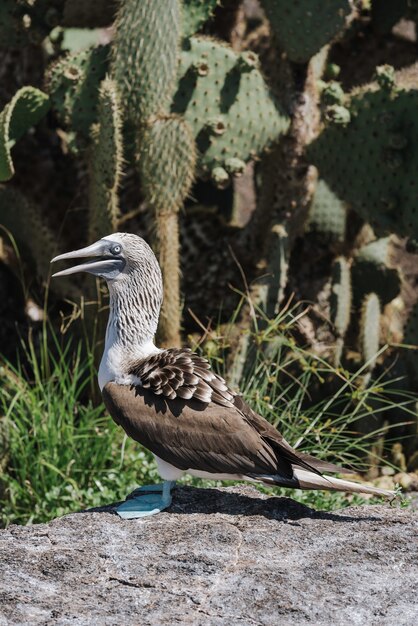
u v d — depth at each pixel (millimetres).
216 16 14047
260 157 13086
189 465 7801
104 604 6762
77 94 11602
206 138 11898
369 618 6641
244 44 14422
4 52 13766
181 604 6770
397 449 12344
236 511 8047
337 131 12117
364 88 12008
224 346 11758
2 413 12211
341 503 10602
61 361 11844
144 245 8398
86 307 12195
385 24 13898
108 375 8266
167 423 7816
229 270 13484
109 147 11062
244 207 16125
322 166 12391
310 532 7676
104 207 11391
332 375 12445
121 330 8352
